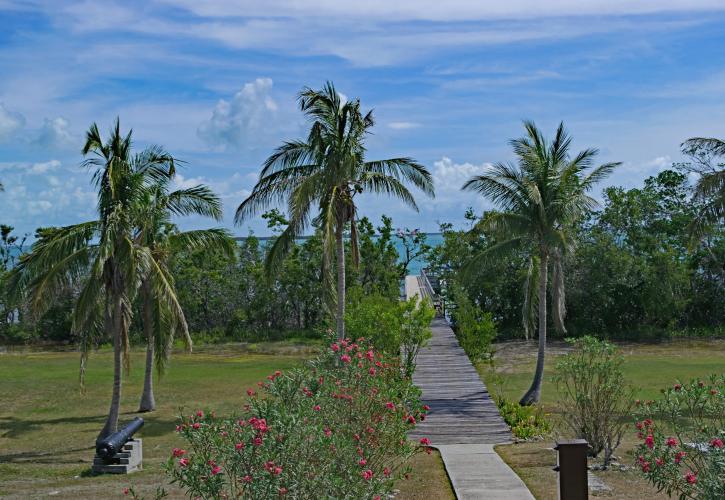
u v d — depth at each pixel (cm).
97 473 1502
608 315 4303
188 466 686
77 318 1780
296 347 4216
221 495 706
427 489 1115
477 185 2345
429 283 4412
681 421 1263
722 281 4344
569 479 718
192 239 2152
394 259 4825
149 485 1273
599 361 1355
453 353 2644
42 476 1498
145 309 2120
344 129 2091
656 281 4106
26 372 3300
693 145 2305
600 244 4191
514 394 2525
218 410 2302
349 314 2291
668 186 4606
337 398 848
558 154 2330
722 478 682
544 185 2306
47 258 1761
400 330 2188
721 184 2198
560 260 2378
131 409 2389
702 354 3519
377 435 851
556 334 4275
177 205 2012
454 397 1947
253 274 4684
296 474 666
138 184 1798
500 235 2408
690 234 2298
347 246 4594
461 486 1108
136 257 1809
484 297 4281
